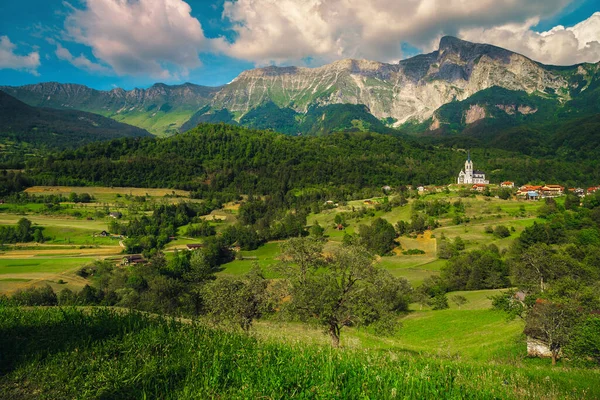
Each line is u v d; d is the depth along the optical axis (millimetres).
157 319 9383
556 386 9148
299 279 23922
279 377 5652
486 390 6422
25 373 6066
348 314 22484
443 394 5738
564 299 27859
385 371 6250
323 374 5840
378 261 99438
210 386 5477
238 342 7664
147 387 5426
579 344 24672
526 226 105312
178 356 6695
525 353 28859
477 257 81812
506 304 34188
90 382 5586
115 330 8266
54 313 9617
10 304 11109
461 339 41156
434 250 104438
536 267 55406
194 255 95125
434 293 72625
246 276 24750
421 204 142125
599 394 9078
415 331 49156
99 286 71188
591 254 68688
